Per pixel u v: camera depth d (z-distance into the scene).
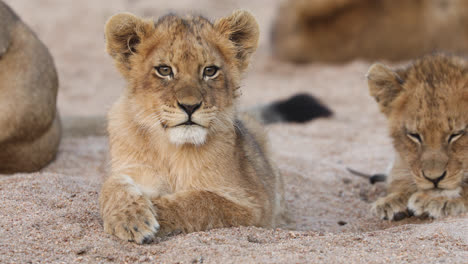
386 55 23.12
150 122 7.53
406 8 22.66
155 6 30.42
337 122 16.00
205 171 7.53
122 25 7.82
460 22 22.02
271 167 9.40
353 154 13.21
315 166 11.97
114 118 7.98
